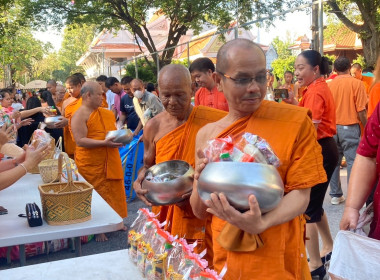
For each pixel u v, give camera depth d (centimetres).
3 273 201
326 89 372
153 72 1889
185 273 175
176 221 246
